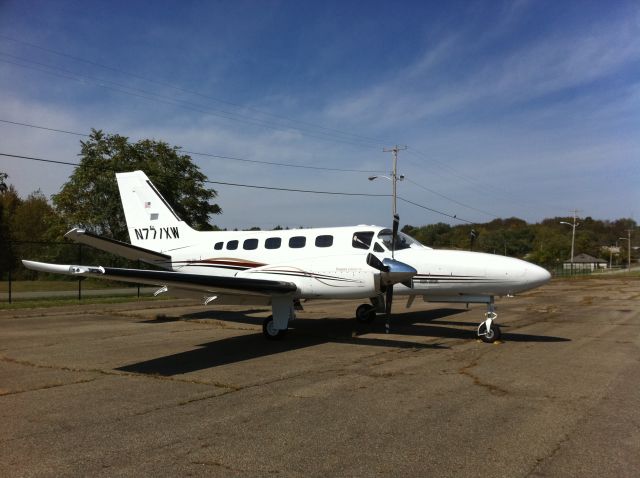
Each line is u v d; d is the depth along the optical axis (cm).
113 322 1284
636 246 14288
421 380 645
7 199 6019
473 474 360
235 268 1230
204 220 4044
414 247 1078
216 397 572
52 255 3472
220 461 388
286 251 1160
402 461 384
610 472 360
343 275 934
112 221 3809
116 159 3791
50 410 525
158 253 1334
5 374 697
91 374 696
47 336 1046
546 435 436
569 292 2683
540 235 9694
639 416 488
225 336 1044
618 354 826
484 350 867
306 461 387
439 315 1434
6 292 2419
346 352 855
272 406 533
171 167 3919
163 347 912
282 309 977
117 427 470
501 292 979
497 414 497
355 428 460
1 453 408
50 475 365
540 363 751
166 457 397
